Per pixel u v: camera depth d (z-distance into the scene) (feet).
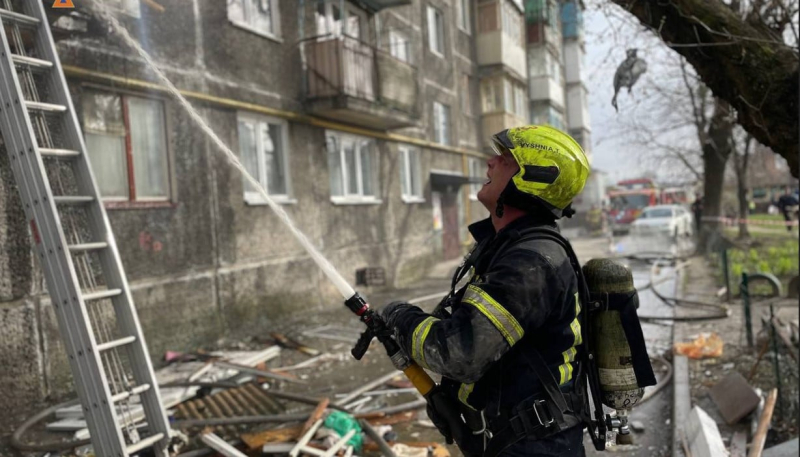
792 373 14.52
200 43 24.29
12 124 9.98
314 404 14.83
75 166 10.86
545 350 5.25
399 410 15.30
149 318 20.95
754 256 40.42
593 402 5.72
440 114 52.16
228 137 25.84
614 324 5.68
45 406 16.25
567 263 5.22
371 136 38.45
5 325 15.79
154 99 22.18
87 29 17.80
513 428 5.21
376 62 34.22
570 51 101.71
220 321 24.25
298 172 30.78
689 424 12.71
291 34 30.55
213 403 15.53
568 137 5.53
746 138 56.34
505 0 63.57
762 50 10.25
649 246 64.03
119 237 20.24
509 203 5.51
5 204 15.85
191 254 23.15
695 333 22.74
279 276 28.19
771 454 11.28
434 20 52.70
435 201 50.62
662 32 11.19
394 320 5.48
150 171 22.08
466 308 4.93
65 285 9.80
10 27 10.68
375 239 38.40
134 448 9.93
